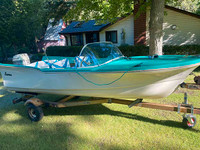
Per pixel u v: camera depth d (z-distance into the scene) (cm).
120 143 285
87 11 848
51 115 411
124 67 305
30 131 342
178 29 1175
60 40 2580
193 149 261
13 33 1381
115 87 325
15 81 425
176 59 337
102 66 342
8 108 471
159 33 645
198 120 338
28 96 438
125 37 1393
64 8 1928
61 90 379
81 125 352
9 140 313
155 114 382
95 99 376
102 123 355
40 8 1734
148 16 1192
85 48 360
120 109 421
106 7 819
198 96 472
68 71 334
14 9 1402
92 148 276
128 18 1340
